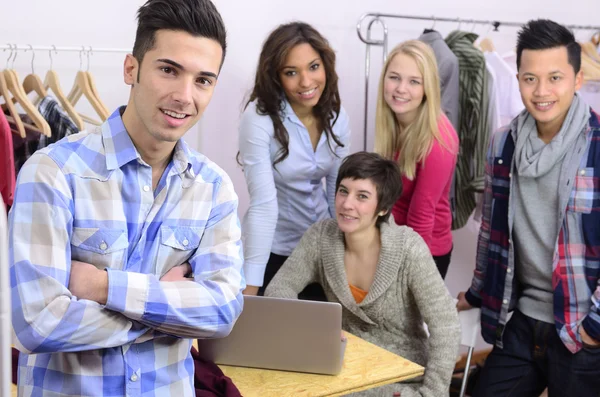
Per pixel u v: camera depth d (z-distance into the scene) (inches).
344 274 97.2
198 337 52.2
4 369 29.0
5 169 91.9
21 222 47.0
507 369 106.6
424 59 108.7
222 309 52.4
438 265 118.0
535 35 95.9
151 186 51.3
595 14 167.0
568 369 100.3
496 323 106.7
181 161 52.0
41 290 46.6
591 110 98.6
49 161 47.9
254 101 107.7
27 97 103.4
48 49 104.2
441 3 147.6
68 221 47.8
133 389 50.0
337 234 98.6
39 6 111.6
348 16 137.9
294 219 111.6
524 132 101.2
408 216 112.1
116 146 49.8
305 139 107.0
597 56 153.4
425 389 91.7
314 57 101.9
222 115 128.9
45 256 46.9
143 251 51.3
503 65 135.0
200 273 53.6
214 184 54.5
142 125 49.4
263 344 78.6
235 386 71.2
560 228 98.1
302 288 100.3
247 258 104.3
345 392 75.6
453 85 128.0
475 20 141.0
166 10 47.1
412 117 111.4
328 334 77.0
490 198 108.7
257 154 103.4
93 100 106.3
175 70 47.6
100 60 117.9
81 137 50.2
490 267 107.3
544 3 160.4
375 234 97.0
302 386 75.5
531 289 104.7
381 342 97.7
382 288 94.4
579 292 97.7
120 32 118.8
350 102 141.0
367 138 143.7
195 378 72.4
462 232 153.2
